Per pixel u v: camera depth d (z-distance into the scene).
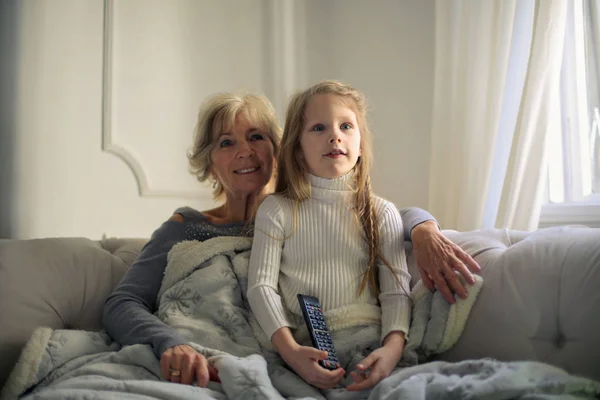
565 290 1.05
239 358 1.08
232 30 2.20
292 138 1.33
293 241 1.26
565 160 1.89
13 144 1.78
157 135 2.04
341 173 1.28
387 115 2.19
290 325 1.17
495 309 1.12
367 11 2.26
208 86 2.14
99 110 1.94
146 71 2.03
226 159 1.45
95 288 1.41
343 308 1.19
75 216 1.87
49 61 1.85
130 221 1.98
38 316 1.29
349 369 1.13
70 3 1.90
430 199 1.93
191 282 1.28
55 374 1.14
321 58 2.32
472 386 0.87
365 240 1.28
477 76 1.82
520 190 1.70
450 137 1.90
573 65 1.87
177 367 1.07
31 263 1.35
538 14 1.68
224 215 1.57
